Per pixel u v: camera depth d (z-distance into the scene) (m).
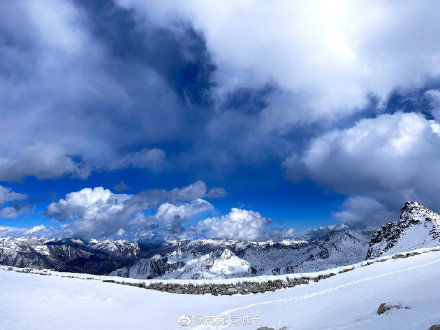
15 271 31.19
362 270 25.28
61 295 20.50
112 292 23.17
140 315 17.75
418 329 7.96
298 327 12.66
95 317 16.44
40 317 15.16
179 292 25.53
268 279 26.47
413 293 13.21
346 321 11.68
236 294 24.58
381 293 15.45
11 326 13.17
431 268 19.73
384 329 9.09
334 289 20.38
